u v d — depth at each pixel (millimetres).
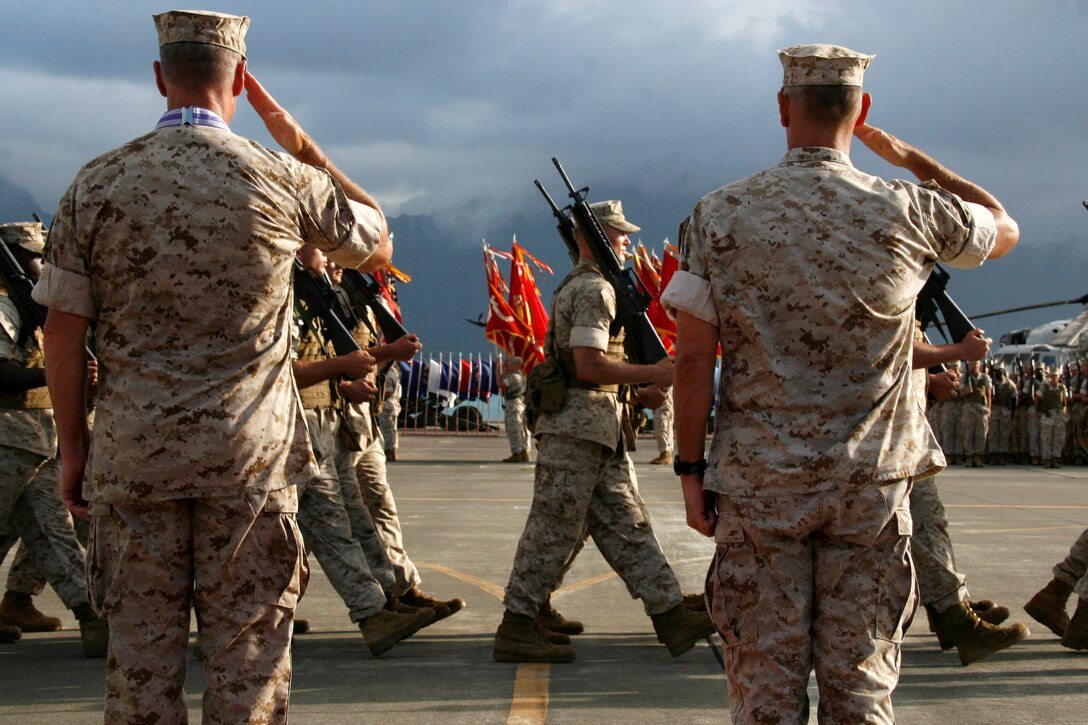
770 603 2947
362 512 6035
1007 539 9984
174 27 3098
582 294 5301
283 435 3096
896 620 2969
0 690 4949
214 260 2973
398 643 5875
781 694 2916
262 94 3314
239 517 3008
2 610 6125
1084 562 5812
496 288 19031
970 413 20625
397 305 7715
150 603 3006
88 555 3072
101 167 3018
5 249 5395
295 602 3133
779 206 2992
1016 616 6586
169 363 2973
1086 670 5328
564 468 5395
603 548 5562
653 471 16938
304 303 5227
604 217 5633
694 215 3119
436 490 14242
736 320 3002
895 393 2998
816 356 2949
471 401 30141
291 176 3115
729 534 2990
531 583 5473
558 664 5445
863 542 2932
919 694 4918
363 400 5672
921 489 5449
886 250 2959
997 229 3223
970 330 4559
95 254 2998
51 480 5586
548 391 5391
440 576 7875
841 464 2900
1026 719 4566
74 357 3066
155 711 2986
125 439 2965
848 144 3109
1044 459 20781
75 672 5270
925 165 3488
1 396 5434
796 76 3074
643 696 4879
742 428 3006
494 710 4664
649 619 6469
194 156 2998
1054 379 21203
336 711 4641
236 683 3020
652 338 5344
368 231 3314
